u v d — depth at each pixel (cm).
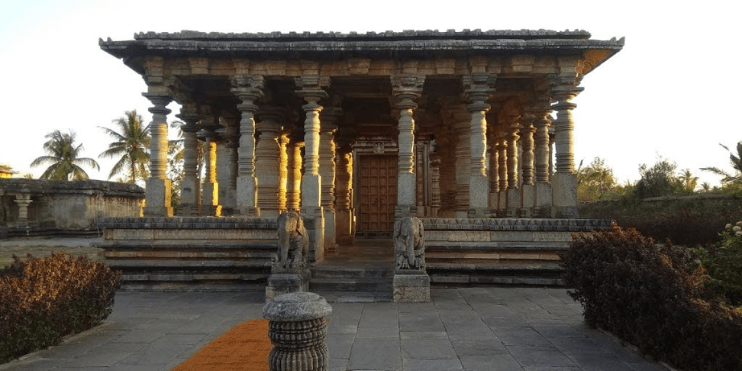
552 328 728
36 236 2952
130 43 1091
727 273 687
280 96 1392
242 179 1166
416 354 594
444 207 1741
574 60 1102
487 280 1095
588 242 766
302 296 422
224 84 1327
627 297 615
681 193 2342
